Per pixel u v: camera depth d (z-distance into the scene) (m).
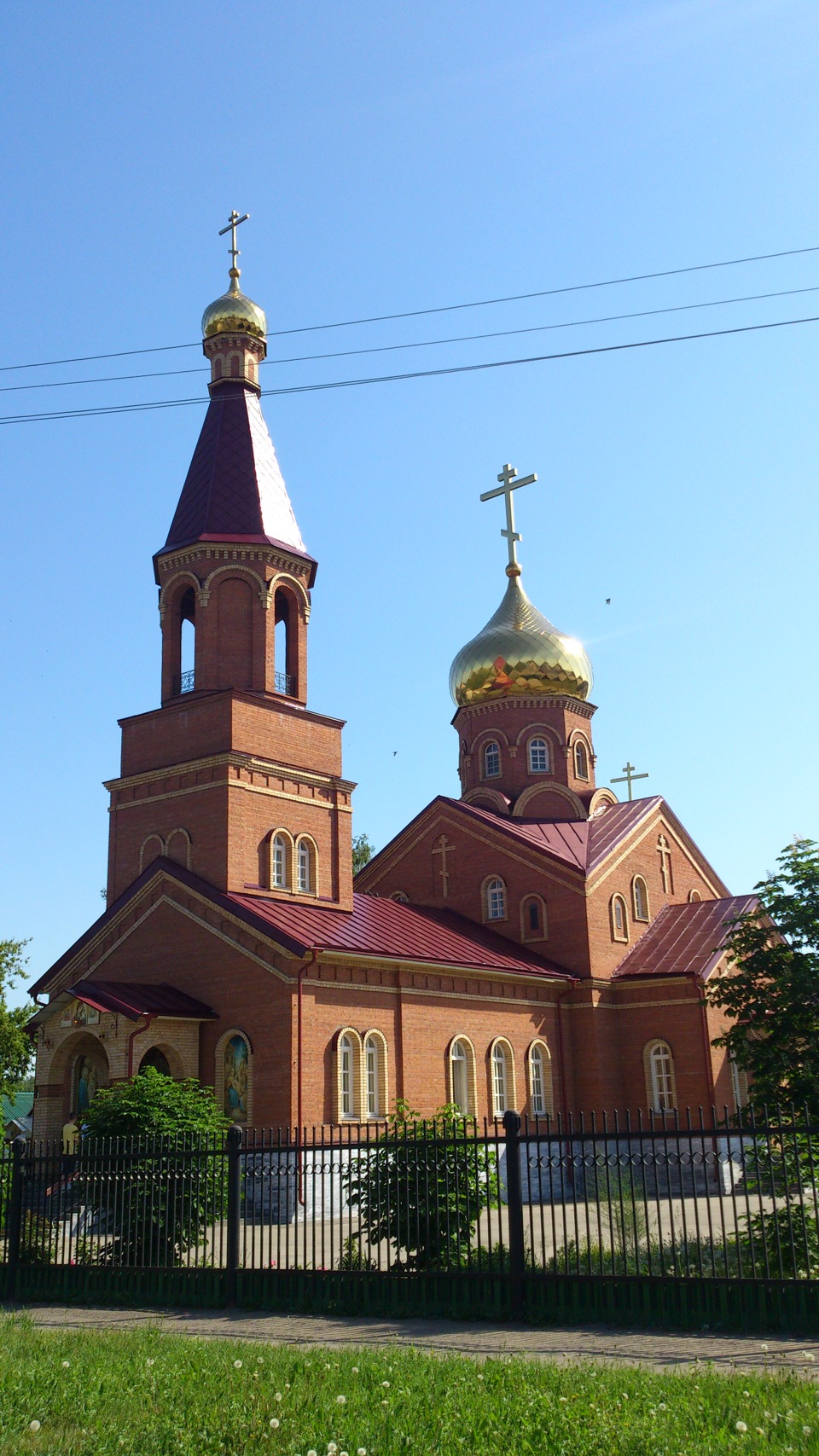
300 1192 19.19
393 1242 16.61
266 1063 29.20
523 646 48.09
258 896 32.50
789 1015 20.38
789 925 20.73
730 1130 14.06
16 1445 8.86
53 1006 30.36
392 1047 32.16
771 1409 9.29
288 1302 15.80
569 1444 8.53
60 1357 11.99
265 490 36.47
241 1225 18.55
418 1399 9.90
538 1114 37.56
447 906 43.97
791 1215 14.19
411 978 33.31
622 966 41.53
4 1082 43.62
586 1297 14.10
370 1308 15.16
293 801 34.34
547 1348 12.66
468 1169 16.42
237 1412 9.66
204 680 34.16
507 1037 36.84
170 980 31.55
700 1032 39.03
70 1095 31.20
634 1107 39.66
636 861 44.50
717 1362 11.65
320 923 32.62
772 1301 13.14
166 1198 17.83
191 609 36.75
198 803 32.97
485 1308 14.50
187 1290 16.55
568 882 41.25
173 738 34.25
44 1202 18.94
